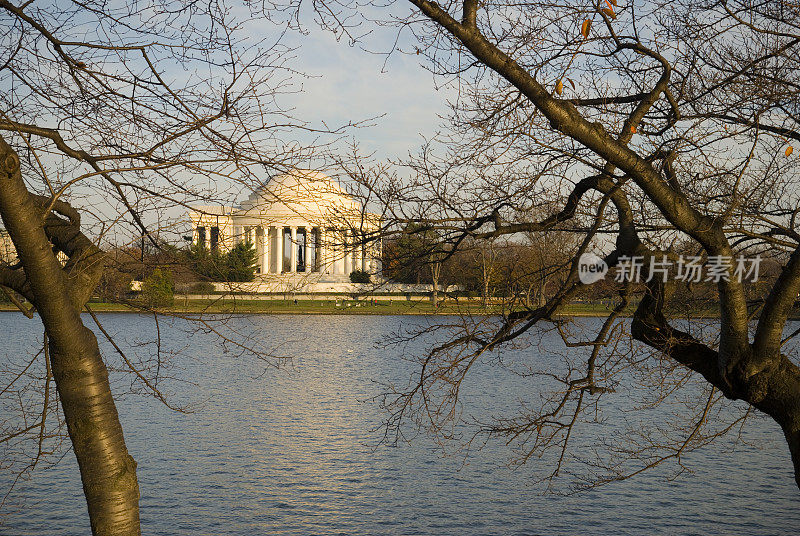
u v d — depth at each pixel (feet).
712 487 82.74
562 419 103.71
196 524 72.33
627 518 74.38
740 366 30.71
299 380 166.81
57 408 34.27
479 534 70.33
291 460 94.84
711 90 31.78
